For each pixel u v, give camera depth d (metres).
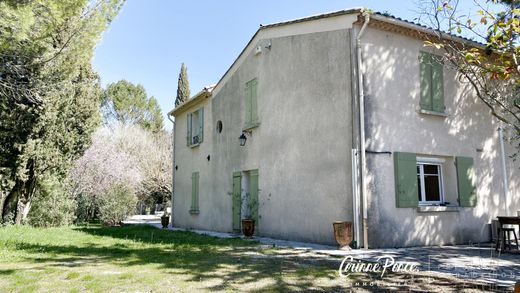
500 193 10.36
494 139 10.55
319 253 7.47
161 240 10.02
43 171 14.23
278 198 10.34
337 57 9.07
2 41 8.13
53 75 11.64
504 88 9.25
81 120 15.44
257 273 5.49
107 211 17.34
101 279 4.99
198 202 15.16
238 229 12.04
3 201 13.77
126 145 30.50
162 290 4.49
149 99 38.75
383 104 8.80
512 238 10.16
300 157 9.71
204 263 6.29
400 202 8.57
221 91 13.97
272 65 10.99
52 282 4.84
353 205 8.23
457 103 10.04
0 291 4.39
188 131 16.56
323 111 9.24
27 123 13.33
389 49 9.12
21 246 8.13
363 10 8.59
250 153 11.80
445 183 9.80
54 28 9.23
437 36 8.84
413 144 9.09
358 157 8.34
